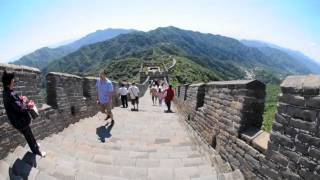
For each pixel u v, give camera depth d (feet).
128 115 50.39
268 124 30.96
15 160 17.21
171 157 22.99
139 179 17.89
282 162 13.71
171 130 36.63
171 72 293.84
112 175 18.22
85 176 16.94
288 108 13.46
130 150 25.21
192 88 38.86
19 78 23.09
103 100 37.76
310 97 12.23
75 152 22.59
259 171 15.84
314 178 11.84
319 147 11.67
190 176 18.38
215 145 24.59
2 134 18.84
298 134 12.78
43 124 26.81
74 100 36.55
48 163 18.02
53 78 30.30
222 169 19.94
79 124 36.50
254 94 19.01
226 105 22.00
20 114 18.07
